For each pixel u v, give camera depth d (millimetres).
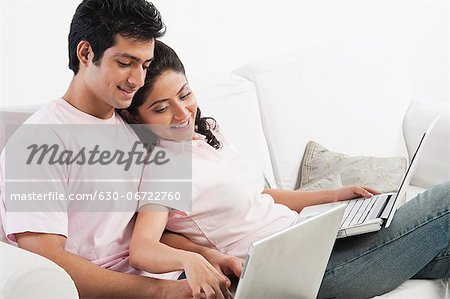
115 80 1617
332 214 1536
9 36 2203
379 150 2611
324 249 1578
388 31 3234
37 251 1518
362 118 2568
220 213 1820
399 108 2715
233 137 2158
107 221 1658
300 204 2068
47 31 2277
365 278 1854
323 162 2357
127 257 1705
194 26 2646
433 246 1888
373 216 1849
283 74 2398
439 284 1945
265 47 2850
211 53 2709
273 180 2281
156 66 1756
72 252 1634
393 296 1880
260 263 1398
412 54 3365
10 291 1271
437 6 3381
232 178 1854
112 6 1587
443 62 3475
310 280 1599
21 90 2252
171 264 1580
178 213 1789
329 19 3014
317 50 2539
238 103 2207
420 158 2738
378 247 1848
